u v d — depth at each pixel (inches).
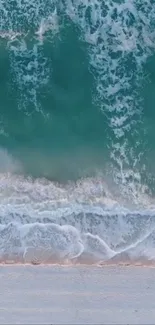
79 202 471.5
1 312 423.8
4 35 490.6
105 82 494.6
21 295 432.1
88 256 458.6
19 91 490.0
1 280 438.3
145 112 492.4
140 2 496.7
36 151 484.4
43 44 493.7
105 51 495.2
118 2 496.1
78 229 464.1
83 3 495.2
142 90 494.3
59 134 489.7
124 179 480.7
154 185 480.4
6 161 479.5
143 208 473.4
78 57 496.4
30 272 444.8
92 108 493.4
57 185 475.5
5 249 455.8
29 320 421.1
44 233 461.1
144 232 467.2
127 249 462.3
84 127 491.5
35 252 456.8
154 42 496.4
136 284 442.9
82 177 479.8
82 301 432.1
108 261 458.0
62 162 483.8
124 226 467.5
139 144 488.7
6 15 491.2
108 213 469.4
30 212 464.8
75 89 494.6
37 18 493.0
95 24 494.9
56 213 466.3
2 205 464.8
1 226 460.1
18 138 486.0
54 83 493.7
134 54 496.1
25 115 489.4
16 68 490.9
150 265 459.2
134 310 430.3
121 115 492.4
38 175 478.3
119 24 495.8
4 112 487.8
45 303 429.4
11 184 472.1
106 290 438.6
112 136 490.3
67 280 441.7
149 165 484.7
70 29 495.8
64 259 456.4
